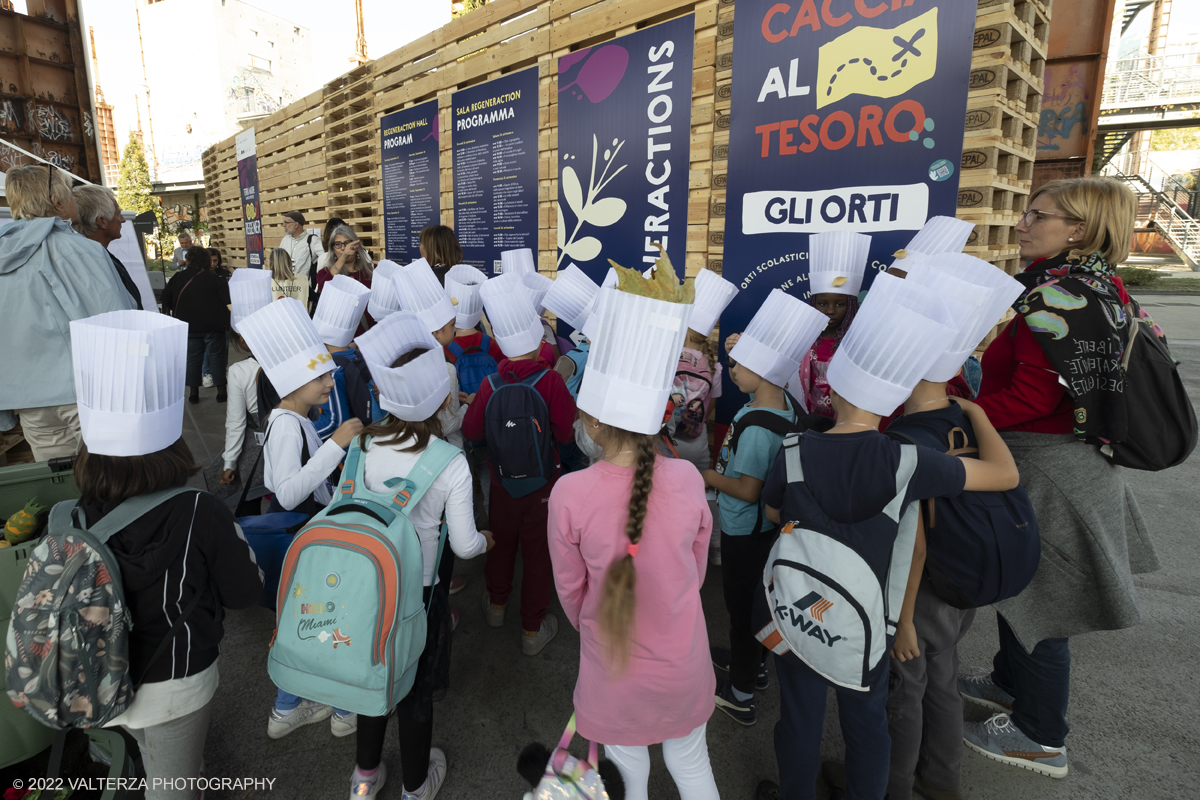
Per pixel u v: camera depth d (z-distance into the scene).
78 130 6.28
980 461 1.48
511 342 2.56
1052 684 1.99
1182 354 9.02
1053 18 6.48
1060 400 1.80
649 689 1.39
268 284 2.81
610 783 1.47
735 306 3.56
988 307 1.46
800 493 1.48
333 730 2.28
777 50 3.13
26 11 5.87
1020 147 2.74
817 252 2.51
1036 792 2.02
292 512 2.30
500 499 2.65
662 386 1.30
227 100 45.19
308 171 8.88
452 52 5.57
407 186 6.55
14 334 2.48
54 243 2.56
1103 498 1.80
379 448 1.77
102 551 1.39
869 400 1.40
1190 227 27.42
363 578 1.55
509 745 2.24
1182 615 2.97
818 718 1.60
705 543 1.50
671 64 3.69
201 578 1.55
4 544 1.87
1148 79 21.72
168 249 31.16
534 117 4.76
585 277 3.34
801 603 1.46
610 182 4.22
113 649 1.40
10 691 1.36
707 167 3.61
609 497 1.36
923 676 1.70
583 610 1.45
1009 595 1.48
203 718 1.64
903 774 1.76
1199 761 2.13
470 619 3.05
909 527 1.46
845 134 2.93
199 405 6.96
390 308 3.43
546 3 4.51
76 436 2.74
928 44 2.61
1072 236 1.86
